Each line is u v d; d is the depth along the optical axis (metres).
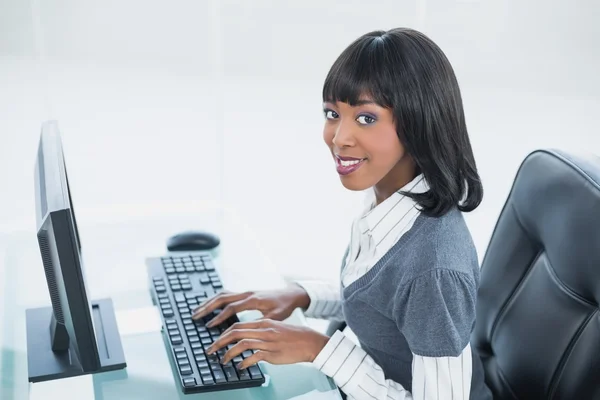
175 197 2.35
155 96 2.20
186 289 1.29
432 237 1.00
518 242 1.24
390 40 0.96
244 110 2.30
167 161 2.30
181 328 1.17
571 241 1.08
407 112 0.95
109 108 2.17
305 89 2.30
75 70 2.10
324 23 2.21
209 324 1.17
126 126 2.21
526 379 1.16
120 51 2.11
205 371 1.05
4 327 1.19
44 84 2.08
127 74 2.15
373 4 2.20
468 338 1.00
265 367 1.11
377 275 1.05
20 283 1.33
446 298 0.97
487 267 1.29
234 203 2.42
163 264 1.38
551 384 1.10
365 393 1.05
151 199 2.32
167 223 1.62
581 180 1.10
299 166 2.42
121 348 1.13
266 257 1.47
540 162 1.20
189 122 2.27
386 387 1.06
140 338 1.17
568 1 2.23
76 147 2.19
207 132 2.30
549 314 1.13
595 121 2.36
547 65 2.30
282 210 2.46
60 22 2.03
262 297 1.24
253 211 2.45
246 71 2.24
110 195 2.28
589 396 1.03
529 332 1.17
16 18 2.00
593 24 2.25
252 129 2.34
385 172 1.01
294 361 1.07
